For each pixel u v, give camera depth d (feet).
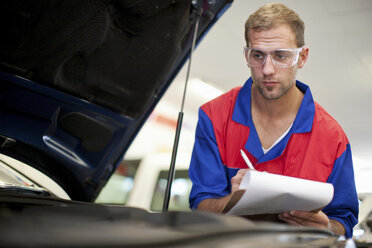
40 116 4.38
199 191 4.41
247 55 4.32
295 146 4.47
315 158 4.38
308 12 13.12
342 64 16.62
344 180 4.32
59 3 3.65
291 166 4.43
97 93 4.55
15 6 3.60
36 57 4.00
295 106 4.71
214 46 16.08
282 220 3.67
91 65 4.32
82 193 4.74
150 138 23.57
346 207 4.25
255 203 3.15
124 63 4.40
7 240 1.12
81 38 4.01
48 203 2.54
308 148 4.41
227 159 4.70
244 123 4.66
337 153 4.37
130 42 4.25
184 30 4.28
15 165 4.38
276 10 4.17
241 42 15.39
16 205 2.34
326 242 2.05
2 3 3.56
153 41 4.27
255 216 3.62
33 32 3.80
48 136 4.44
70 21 3.82
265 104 4.63
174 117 25.77
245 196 3.02
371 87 18.88
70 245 1.13
